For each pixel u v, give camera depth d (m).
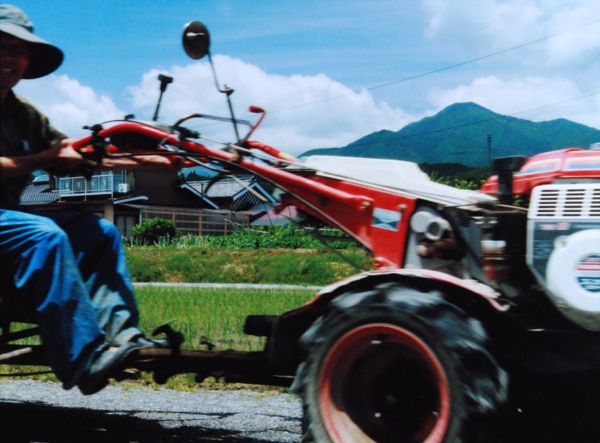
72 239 4.00
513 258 3.63
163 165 4.23
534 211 3.54
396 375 3.46
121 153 4.37
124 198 46.72
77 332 3.62
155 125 4.15
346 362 3.48
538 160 3.74
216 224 46.53
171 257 29.30
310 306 3.68
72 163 4.05
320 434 3.47
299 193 4.08
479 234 3.71
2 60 3.96
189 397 5.53
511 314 3.57
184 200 48.72
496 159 3.83
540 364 3.56
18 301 3.77
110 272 4.02
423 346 3.25
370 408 3.50
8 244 3.67
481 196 3.85
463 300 3.51
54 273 3.60
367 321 3.37
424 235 3.80
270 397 5.58
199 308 11.08
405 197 3.86
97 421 4.72
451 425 3.17
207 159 4.16
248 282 27.22
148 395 5.59
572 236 3.42
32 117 4.27
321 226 4.30
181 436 4.35
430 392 3.41
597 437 3.89
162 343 3.92
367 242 3.95
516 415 3.82
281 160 4.11
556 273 3.43
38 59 4.28
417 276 3.40
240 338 7.89
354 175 4.04
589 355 3.49
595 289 3.35
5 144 4.08
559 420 3.87
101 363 3.63
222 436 4.38
